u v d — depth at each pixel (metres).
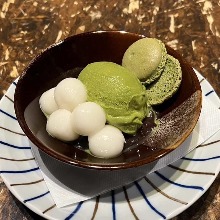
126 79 0.21
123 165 0.18
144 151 0.20
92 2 0.30
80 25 0.29
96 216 0.19
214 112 0.22
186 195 0.19
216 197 0.20
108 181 0.20
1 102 0.23
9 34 0.28
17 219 0.20
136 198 0.19
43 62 0.22
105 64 0.21
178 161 0.21
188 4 0.30
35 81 0.21
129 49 0.22
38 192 0.19
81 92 0.20
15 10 0.30
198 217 0.20
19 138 0.22
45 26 0.29
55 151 0.18
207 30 0.28
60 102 0.20
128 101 0.20
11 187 0.19
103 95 0.20
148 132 0.21
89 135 0.19
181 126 0.20
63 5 0.30
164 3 0.30
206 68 0.26
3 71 0.26
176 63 0.22
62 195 0.19
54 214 0.18
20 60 0.27
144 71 0.22
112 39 0.23
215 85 0.25
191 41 0.28
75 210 0.19
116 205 0.19
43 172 0.20
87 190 0.19
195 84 0.21
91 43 0.23
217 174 0.20
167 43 0.28
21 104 0.20
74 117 0.19
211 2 0.30
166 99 0.21
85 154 0.20
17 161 0.20
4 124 0.22
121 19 0.29
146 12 0.30
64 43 0.22
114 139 0.19
